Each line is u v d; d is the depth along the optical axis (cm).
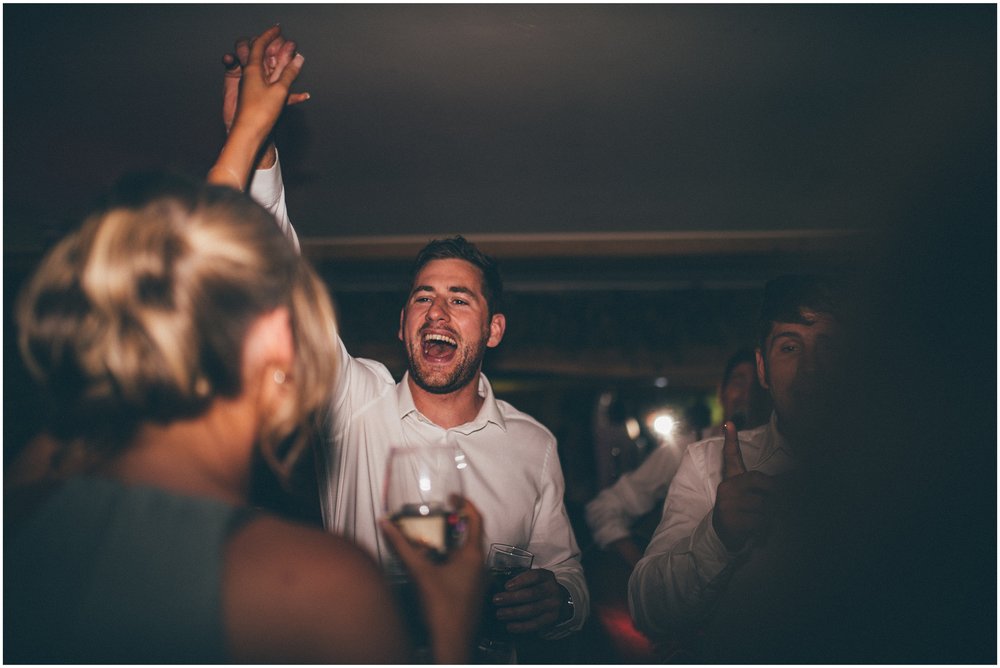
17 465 65
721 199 439
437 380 189
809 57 272
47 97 304
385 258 511
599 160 378
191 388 60
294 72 108
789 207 452
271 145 129
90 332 59
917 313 82
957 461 80
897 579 81
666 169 391
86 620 55
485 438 193
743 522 125
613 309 556
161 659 54
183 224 61
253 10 242
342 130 342
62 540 58
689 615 145
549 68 283
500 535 186
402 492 107
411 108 320
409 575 78
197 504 59
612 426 493
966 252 80
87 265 59
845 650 83
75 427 61
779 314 163
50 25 249
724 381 318
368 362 198
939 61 268
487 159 376
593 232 501
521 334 554
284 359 67
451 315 190
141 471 61
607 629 242
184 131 338
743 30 255
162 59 273
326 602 56
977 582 79
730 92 302
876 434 84
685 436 307
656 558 162
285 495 176
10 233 460
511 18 248
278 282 64
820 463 89
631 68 282
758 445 178
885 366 84
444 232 500
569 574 185
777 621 91
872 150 358
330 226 485
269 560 57
